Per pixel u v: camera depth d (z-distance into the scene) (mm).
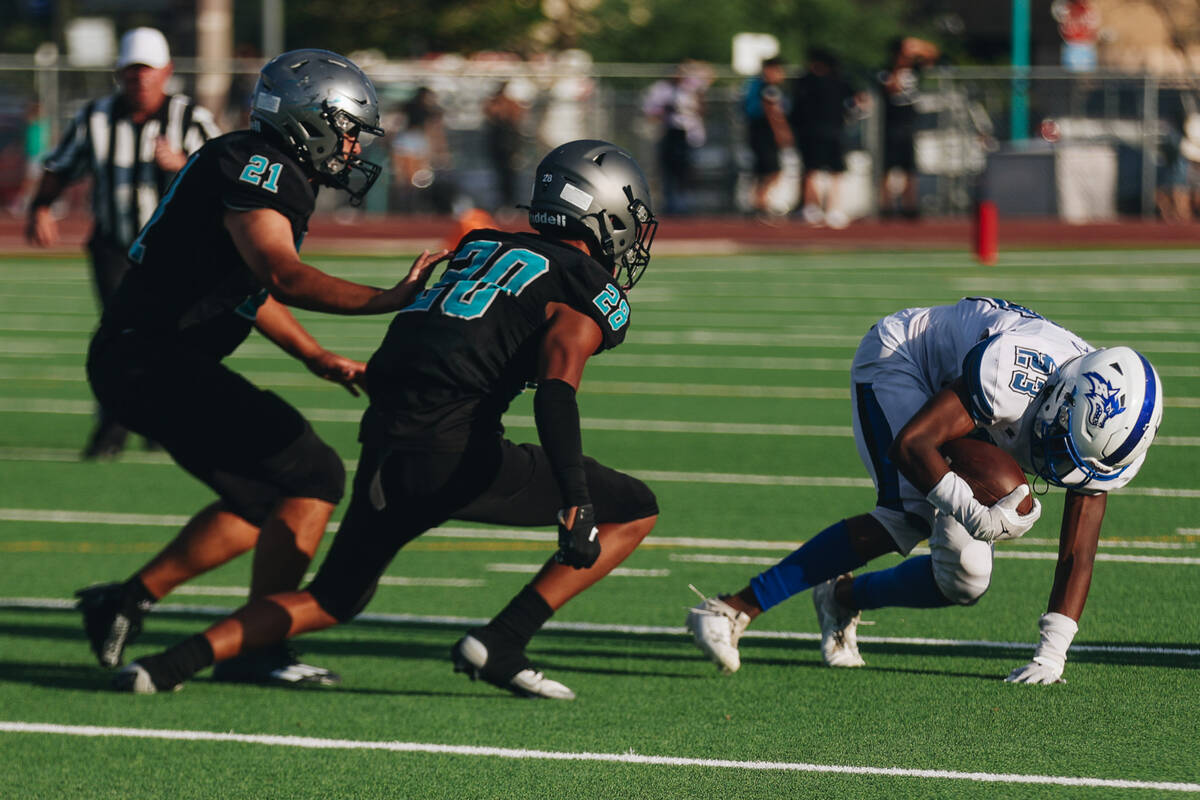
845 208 79312
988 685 16703
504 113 78375
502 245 15727
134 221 26719
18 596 21047
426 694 16766
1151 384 14586
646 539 23891
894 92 74625
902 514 16328
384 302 15109
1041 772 14094
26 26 130375
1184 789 13641
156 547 23750
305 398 36719
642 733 15352
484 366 15234
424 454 15250
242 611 16312
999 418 15055
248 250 15406
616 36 128625
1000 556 22516
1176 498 26109
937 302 51969
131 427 16672
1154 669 17156
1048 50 121875
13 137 80562
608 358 42469
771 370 40312
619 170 15812
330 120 15938
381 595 21047
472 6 118438
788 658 17969
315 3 117812
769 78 73125
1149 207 77562
